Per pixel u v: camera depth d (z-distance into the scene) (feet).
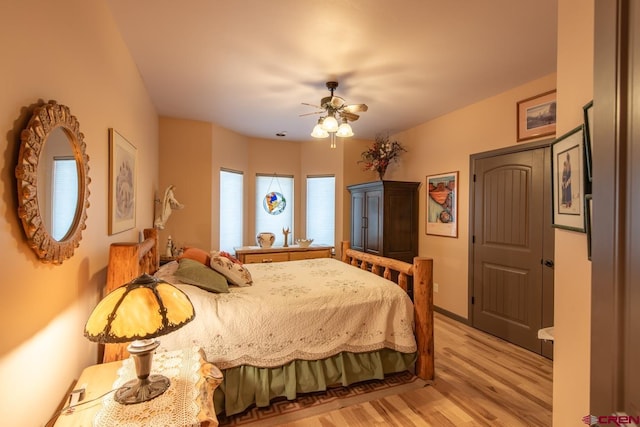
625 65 1.98
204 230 14.43
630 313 1.93
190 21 6.81
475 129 12.01
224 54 8.27
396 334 8.19
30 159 3.35
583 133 3.96
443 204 13.55
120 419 3.62
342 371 7.65
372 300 8.14
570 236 4.35
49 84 3.94
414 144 15.20
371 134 16.67
